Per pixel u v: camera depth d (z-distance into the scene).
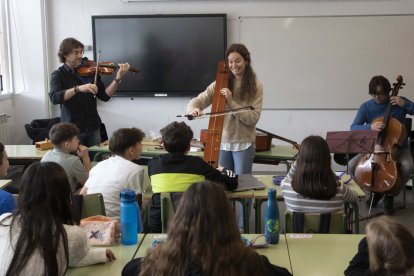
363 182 4.16
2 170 2.68
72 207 1.85
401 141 4.07
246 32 5.74
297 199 2.44
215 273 1.36
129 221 2.08
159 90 5.88
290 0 5.64
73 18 5.88
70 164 3.10
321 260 1.93
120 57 5.83
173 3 5.75
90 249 1.92
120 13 5.82
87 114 4.28
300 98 5.82
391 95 4.25
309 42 5.70
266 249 2.04
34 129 5.20
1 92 5.69
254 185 3.02
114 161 2.81
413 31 5.59
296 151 4.25
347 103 5.79
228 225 1.40
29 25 5.83
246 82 3.53
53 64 6.00
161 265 1.39
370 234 1.48
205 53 5.77
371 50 5.67
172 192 2.52
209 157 3.37
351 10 5.62
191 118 3.51
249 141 3.64
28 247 1.64
